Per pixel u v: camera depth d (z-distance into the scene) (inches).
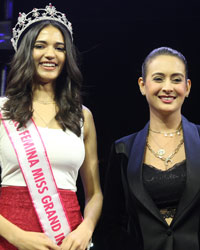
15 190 85.2
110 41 138.8
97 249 105.2
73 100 91.9
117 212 90.0
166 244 79.2
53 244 80.0
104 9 134.1
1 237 82.1
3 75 142.2
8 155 86.0
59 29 91.7
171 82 85.6
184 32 135.0
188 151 82.5
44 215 85.0
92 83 142.2
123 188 89.0
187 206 78.8
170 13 131.6
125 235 87.3
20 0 132.6
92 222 86.4
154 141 87.0
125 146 89.4
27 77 88.7
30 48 89.2
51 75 89.9
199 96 136.9
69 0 134.5
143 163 84.6
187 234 79.3
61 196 86.3
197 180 79.8
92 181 93.0
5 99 89.5
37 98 91.8
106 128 143.6
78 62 98.5
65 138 87.5
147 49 137.7
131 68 140.1
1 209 84.0
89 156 93.4
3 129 87.5
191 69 136.1
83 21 135.9
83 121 91.3
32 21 91.3
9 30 135.0
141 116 142.3
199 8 130.2
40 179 85.7
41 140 86.8
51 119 89.7
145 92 90.3
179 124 87.8
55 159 86.4
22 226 83.3
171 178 81.2
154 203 81.1
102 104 143.5
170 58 86.7
